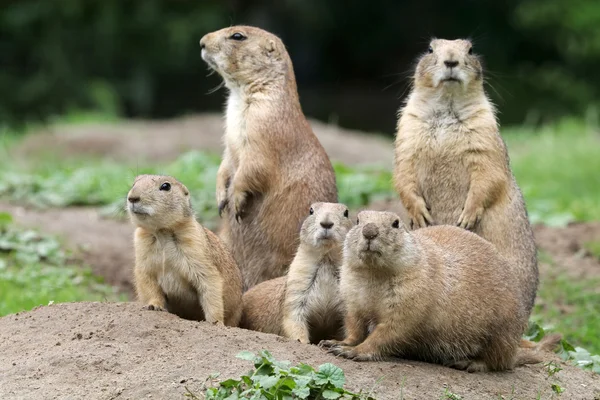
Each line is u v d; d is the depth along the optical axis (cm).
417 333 941
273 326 1084
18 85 4153
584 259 1670
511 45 5034
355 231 926
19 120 4047
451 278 953
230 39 1242
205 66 4559
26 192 1992
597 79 4634
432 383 902
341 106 5131
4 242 1559
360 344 932
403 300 920
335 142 3016
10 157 2864
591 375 1053
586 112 4153
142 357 897
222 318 1028
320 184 1226
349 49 5538
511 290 995
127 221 1847
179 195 1003
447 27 5212
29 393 840
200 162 2178
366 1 5291
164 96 4775
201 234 1026
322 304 1044
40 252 1553
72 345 920
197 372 866
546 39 4650
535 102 4522
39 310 1019
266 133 1212
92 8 4200
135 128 3259
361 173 2162
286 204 1208
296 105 1249
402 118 1205
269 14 5050
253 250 1234
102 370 876
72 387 848
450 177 1170
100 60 4294
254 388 813
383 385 877
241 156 1218
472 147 1156
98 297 1393
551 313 1428
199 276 1019
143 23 4206
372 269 917
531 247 1195
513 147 3114
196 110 4684
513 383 963
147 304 1021
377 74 5566
